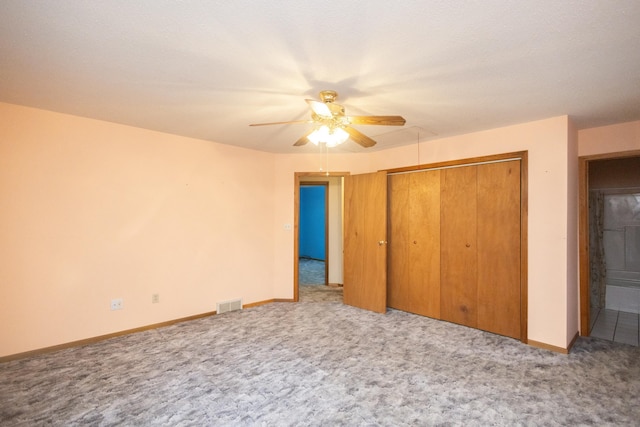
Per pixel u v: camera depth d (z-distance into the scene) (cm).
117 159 347
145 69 216
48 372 266
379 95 258
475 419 209
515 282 345
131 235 358
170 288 388
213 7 150
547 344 318
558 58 197
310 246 981
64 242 316
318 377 261
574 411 218
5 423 201
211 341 334
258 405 223
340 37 175
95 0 145
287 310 447
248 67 212
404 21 160
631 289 464
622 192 475
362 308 456
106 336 339
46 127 305
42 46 187
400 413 215
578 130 355
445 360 293
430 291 414
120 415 210
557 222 314
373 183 450
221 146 436
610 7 149
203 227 418
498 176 357
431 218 414
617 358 299
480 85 238
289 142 427
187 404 223
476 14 154
